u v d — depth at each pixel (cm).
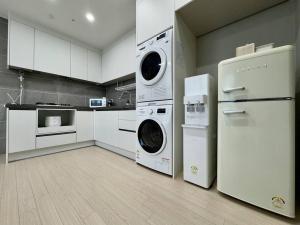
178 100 155
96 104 303
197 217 93
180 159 158
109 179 145
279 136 89
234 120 106
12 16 219
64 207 102
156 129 173
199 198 113
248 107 99
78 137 263
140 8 182
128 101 309
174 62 149
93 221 89
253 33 158
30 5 204
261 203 95
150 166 166
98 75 329
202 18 163
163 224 87
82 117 269
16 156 198
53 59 261
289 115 86
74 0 195
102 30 263
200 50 199
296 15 131
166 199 112
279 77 89
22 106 200
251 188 99
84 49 305
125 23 244
